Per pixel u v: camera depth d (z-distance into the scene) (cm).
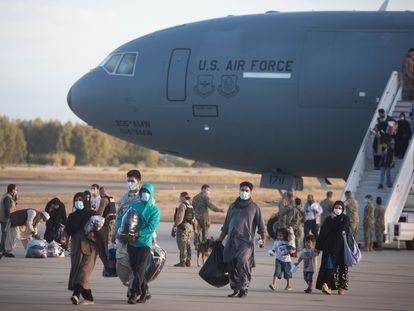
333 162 10562
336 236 5703
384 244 10512
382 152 9444
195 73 10675
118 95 11169
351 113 10188
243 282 5484
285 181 11150
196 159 11331
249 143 10675
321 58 10262
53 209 8119
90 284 6059
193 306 5009
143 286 5141
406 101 10056
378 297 5609
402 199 9700
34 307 4819
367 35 10262
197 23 11150
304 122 10331
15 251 8562
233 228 5509
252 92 10438
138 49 11169
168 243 9988
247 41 10569
